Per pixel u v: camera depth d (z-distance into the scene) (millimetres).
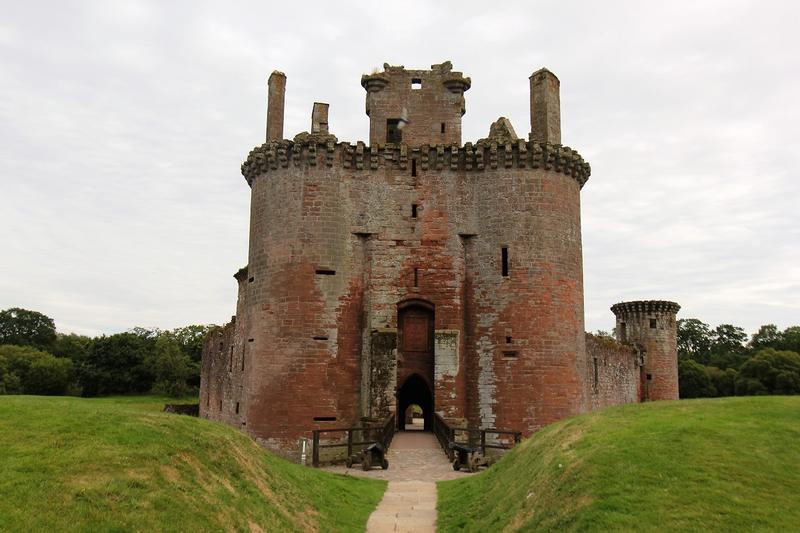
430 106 39375
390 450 30719
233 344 53688
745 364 94125
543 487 15438
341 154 36031
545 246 34969
